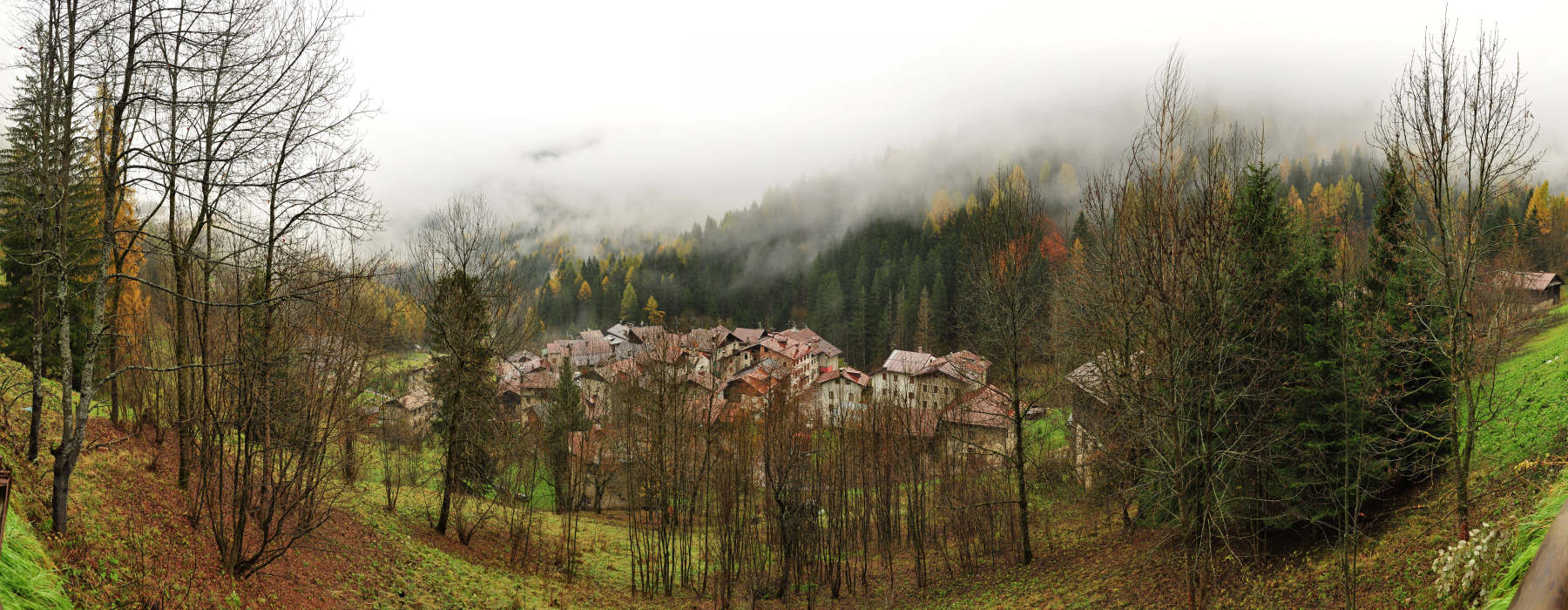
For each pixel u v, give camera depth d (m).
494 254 37.94
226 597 18.20
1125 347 23.94
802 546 38.47
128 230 16.42
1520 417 24.25
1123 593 26.73
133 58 15.61
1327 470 22.05
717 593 36.91
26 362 31.09
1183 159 21.48
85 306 28.27
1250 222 24.12
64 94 15.08
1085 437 34.28
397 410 53.78
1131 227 22.64
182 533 20.17
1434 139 16.05
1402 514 22.62
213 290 23.06
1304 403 23.06
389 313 37.84
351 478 35.56
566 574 36.16
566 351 98.25
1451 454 22.95
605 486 57.53
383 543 29.73
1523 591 1.50
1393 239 23.39
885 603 35.16
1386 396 21.75
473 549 35.19
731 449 46.12
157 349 27.08
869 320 133.38
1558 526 1.63
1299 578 22.72
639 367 51.84
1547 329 38.97
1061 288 38.94
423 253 37.22
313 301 19.42
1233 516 23.95
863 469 43.72
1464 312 17.05
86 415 16.22
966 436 44.06
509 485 47.97
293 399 21.34
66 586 14.46
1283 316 23.95
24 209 15.62
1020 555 36.00
